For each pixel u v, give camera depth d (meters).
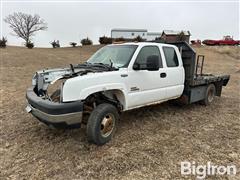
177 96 5.69
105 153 3.64
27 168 3.19
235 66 23.06
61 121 3.34
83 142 4.01
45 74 4.20
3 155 3.53
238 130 4.83
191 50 5.73
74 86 3.42
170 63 5.34
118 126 4.83
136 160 3.46
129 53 4.48
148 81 4.62
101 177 3.03
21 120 5.04
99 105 3.86
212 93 7.09
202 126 5.02
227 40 47.19
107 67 4.22
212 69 20.02
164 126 4.93
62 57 24.22
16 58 19.55
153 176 3.08
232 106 6.90
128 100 4.25
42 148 3.77
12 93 7.57
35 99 3.66
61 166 3.26
